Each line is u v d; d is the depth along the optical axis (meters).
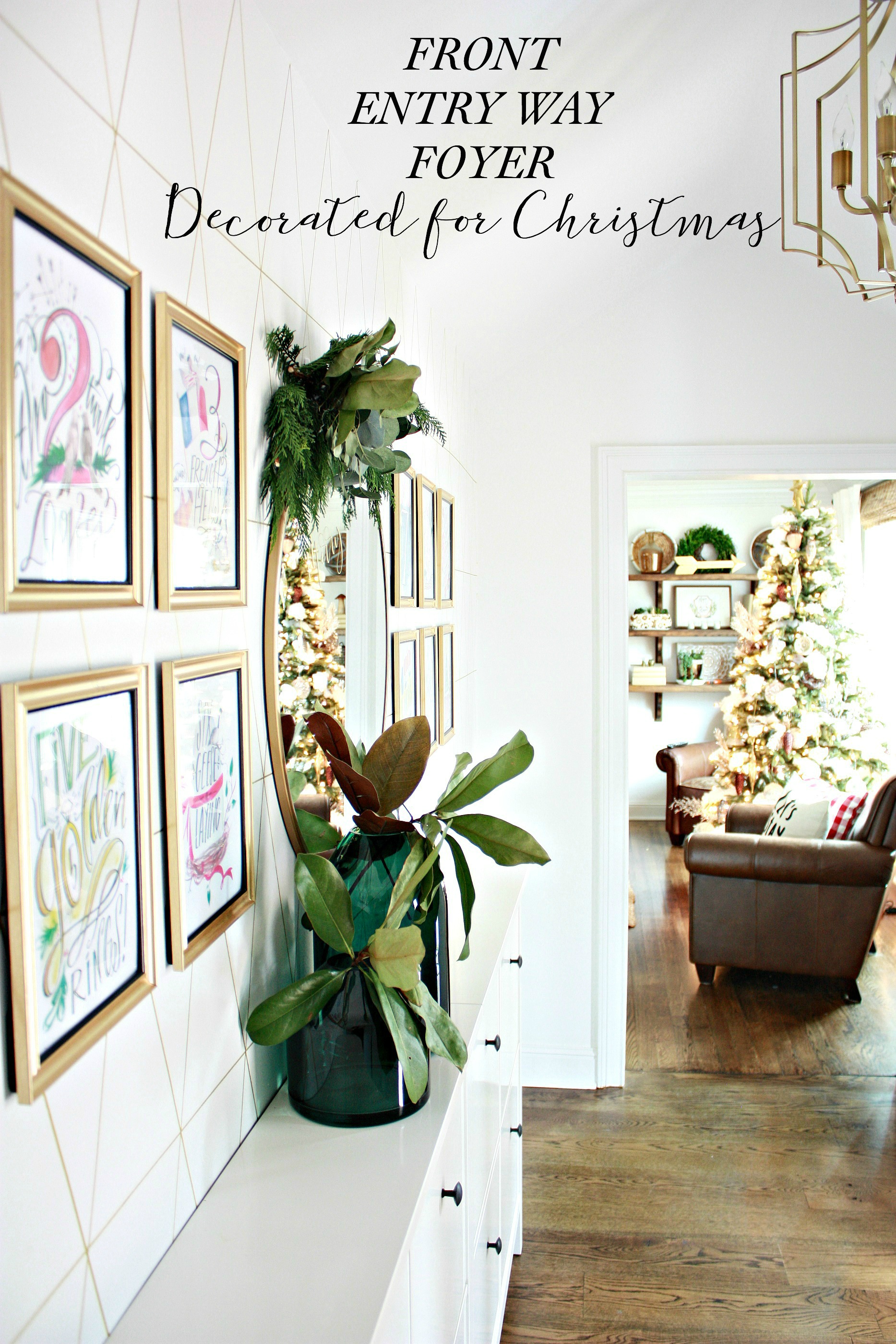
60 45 0.69
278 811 1.22
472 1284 1.51
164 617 0.88
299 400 1.13
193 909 0.94
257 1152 1.08
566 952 3.28
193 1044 0.96
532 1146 2.85
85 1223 0.74
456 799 1.31
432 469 2.27
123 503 0.78
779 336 3.14
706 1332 2.08
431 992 1.27
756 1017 3.77
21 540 0.63
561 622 3.26
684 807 5.92
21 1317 0.65
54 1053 0.67
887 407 3.11
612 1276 2.27
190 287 0.92
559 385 3.23
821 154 1.70
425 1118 1.17
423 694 2.11
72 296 0.69
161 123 0.85
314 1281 0.85
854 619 5.49
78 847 0.71
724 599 7.16
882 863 3.80
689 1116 3.02
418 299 2.08
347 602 1.47
